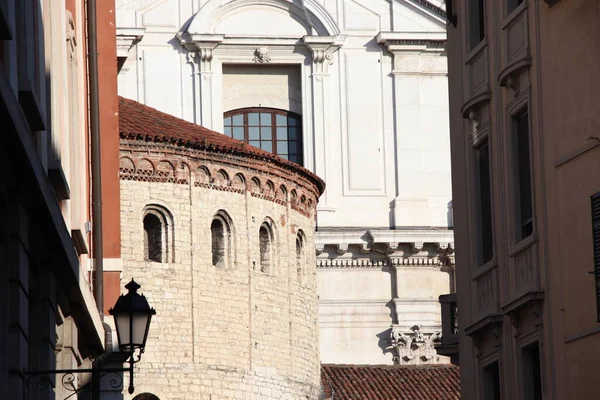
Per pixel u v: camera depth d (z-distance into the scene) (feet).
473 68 344.90
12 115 208.64
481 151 344.08
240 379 531.09
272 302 549.95
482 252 342.44
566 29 296.71
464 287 349.82
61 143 280.10
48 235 250.78
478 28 347.56
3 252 230.68
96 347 321.52
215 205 537.24
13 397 225.56
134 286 263.29
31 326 256.93
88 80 341.21
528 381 314.55
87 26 342.85
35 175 228.43
